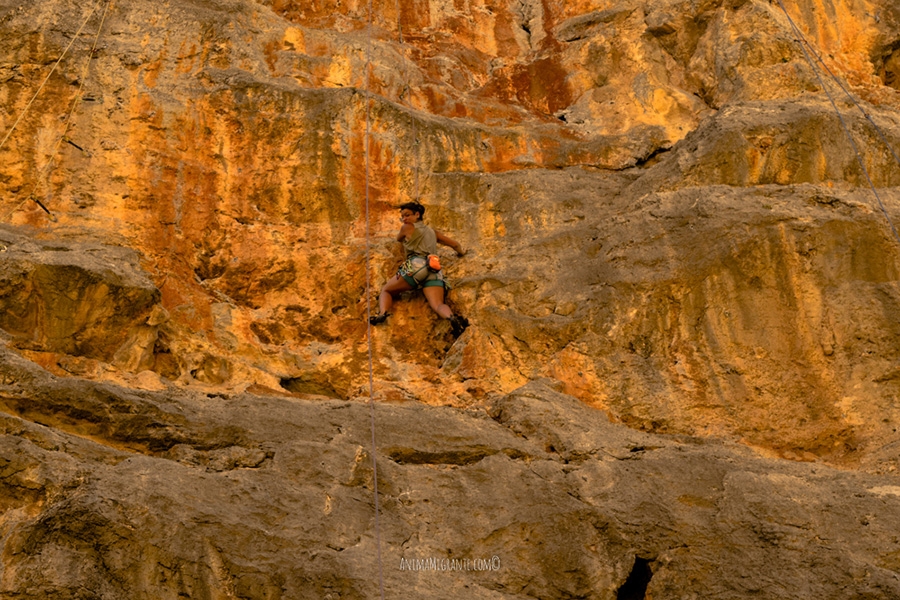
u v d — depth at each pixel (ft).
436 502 24.50
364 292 33.30
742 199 32.19
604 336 30.53
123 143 33.47
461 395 30.42
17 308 27.50
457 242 34.17
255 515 22.68
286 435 25.18
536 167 37.63
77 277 27.76
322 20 41.68
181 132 34.27
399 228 34.71
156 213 32.73
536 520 23.99
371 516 23.59
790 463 26.43
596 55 41.60
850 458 28.12
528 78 41.81
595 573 23.43
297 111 35.37
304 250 33.68
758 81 38.17
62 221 31.68
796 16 41.47
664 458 26.04
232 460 24.36
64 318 27.71
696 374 29.84
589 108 40.42
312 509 23.16
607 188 36.11
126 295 28.19
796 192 32.32
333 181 34.60
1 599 20.26
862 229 31.04
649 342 30.45
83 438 23.63
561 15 44.06
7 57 34.35
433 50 42.11
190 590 21.43
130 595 21.15
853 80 39.99
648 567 23.98
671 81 41.11
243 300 32.86
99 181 32.71
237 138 34.78
